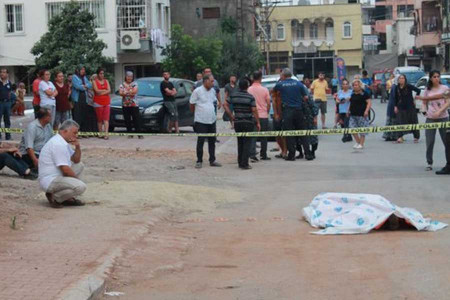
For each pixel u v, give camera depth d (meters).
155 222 10.09
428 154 15.20
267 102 17.81
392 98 21.95
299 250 8.59
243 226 10.07
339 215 9.86
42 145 13.47
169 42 49.72
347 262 7.93
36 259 7.67
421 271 7.41
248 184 13.95
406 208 10.21
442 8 60.88
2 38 44.34
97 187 12.44
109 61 40.91
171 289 7.11
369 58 85.69
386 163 16.81
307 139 17.75
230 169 16.03
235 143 22.28
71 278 6.94
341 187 13.30
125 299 6.80
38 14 44.06
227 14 61.03
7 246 8.23
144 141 21.77
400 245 8.65
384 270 7.54
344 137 22.36
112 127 23.70
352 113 19.61
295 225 10.06
